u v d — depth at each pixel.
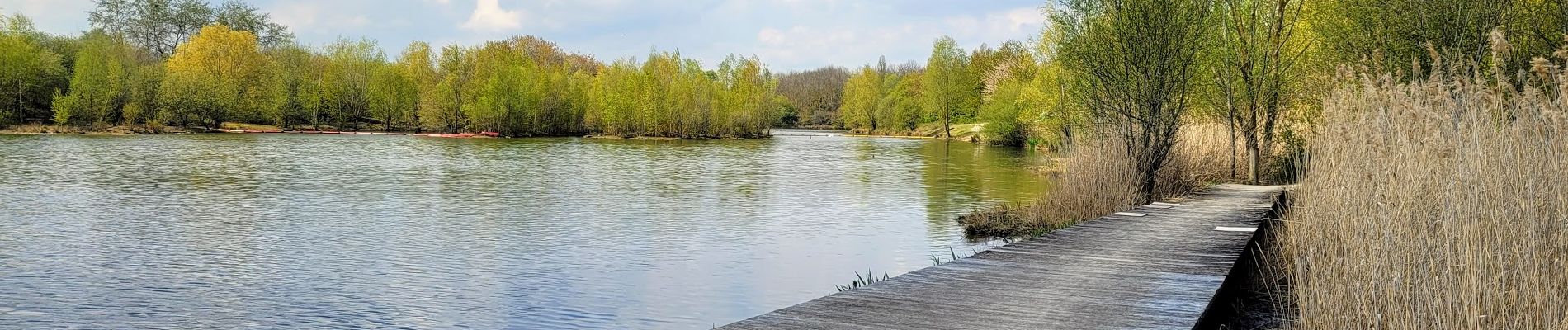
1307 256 7.39
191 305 9.40
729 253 12.79
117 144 39.91
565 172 27.72
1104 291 7.32
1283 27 20.23
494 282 10.64
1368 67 15.48
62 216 15.92
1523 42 15.03
